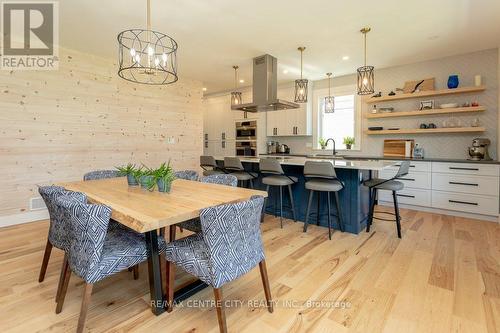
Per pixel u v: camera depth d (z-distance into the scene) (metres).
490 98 4.12
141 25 3.28
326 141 5.80
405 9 2.91
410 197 4.46
